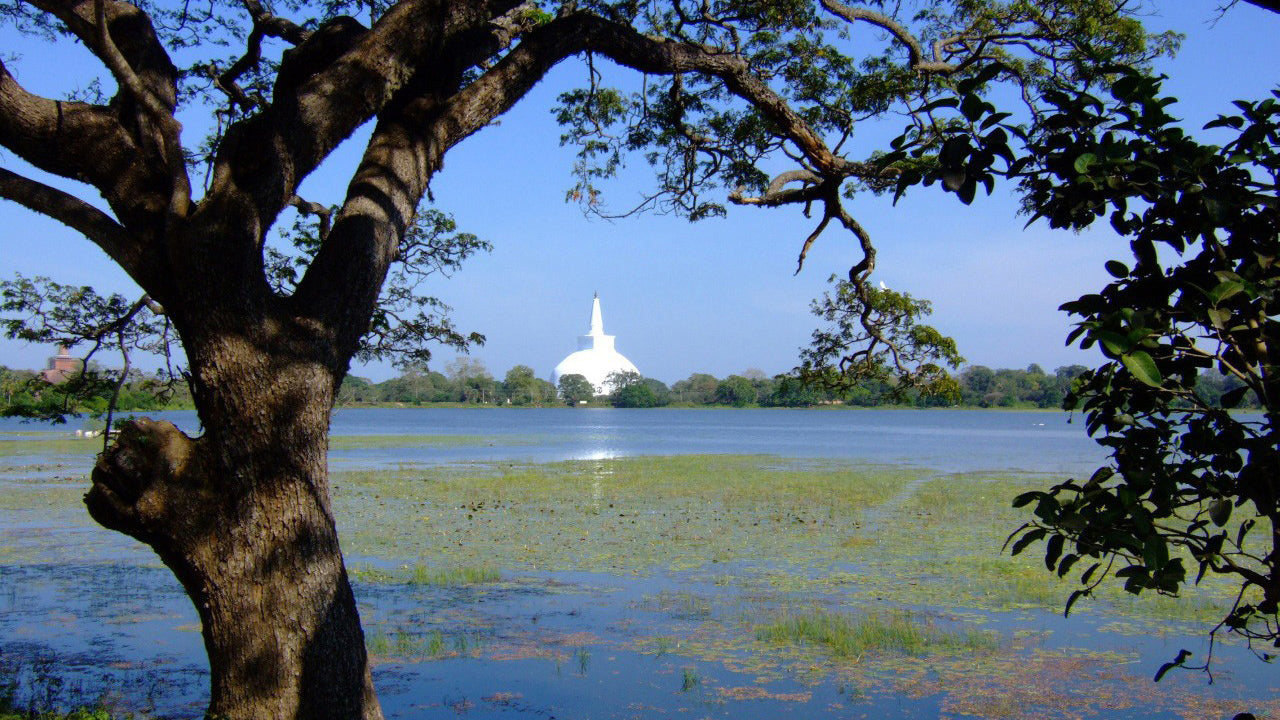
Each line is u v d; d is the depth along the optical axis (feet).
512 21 23.63
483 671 28.81
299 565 16.30
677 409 574.56
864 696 26.73
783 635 32.40
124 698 26.09
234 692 16.07
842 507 67.56
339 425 277.03
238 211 15.83
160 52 17.58
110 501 15.70
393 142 18.67
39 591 39.24
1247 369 8.99
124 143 16.63
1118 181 9.41
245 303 16.06
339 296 17.19
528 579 41.57
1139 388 9.57
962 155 9.95
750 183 32.50
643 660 29.91
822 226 27.17
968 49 28.60
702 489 81.10
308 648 16.28
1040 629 33.22
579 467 109.50
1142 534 8.93
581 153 34.45
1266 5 9.67
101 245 16.53
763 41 29.86
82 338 24.61
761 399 481.87
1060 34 27.50
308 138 16.97
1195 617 34.65
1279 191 9.32
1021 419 422.00
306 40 19.20
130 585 40.47
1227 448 8.98
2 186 16.20
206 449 16.28
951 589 39.45
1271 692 26.86
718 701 26.23
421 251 29.86
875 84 28.73
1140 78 9.47
